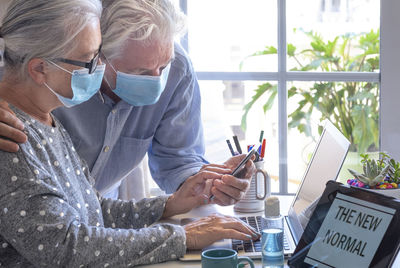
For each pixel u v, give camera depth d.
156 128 1.75
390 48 2.51
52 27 1.15
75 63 1.20
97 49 1.24
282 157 2.73
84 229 1.16
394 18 2.48
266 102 2.71
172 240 1.23
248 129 2.75
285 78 2.66
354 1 2.56
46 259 1.12
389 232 0.97
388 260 0.95
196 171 1.70
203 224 1.32
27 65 1.18
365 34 2.58
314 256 1.09
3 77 1.23
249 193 1.59
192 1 2.62
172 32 1.46
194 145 1.80
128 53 1.44
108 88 1.57
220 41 2.65
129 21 1.42
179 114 1.74
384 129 2.58
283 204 1.67
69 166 1.31
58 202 1.15
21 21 1.15
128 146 1.70
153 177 1.84
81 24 1.18
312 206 1.28
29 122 1.21
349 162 1.93
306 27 2.62
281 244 1.14
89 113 1.58
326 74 2.64
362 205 1.04
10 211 1.10
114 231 1.21
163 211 1.54
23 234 1.10
